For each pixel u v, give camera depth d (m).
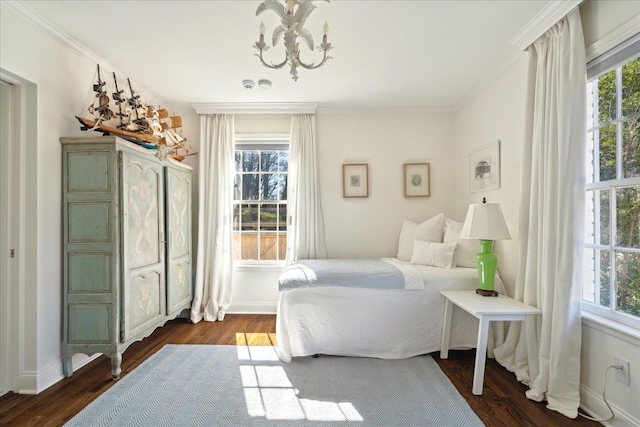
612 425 1.65
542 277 1.98
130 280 2.33
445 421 1.74
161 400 1.94
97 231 2.20
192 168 3.48
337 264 3.00
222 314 3.50
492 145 2.87
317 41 2.30
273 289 3.74
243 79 2.95
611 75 1.75
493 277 2.35
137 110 2.83
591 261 1.89
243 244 3.88
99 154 2.21
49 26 2.07
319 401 1.93
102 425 1.70
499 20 2.05
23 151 2.03
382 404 1.90
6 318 2.02
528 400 1.93
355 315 2.55
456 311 2.56
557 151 1.90
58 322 2.19
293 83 3.04
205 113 3.66
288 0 1.41
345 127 3.77
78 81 2.39
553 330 1.84
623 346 1.60
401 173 3.77
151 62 2.63
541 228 2.01
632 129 1.64
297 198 3.64
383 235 3.75
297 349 2.50
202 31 2.18
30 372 2.02
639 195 1.61
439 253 2.86
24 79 1.96
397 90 3.22
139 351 2.67
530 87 2.18
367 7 1.92
